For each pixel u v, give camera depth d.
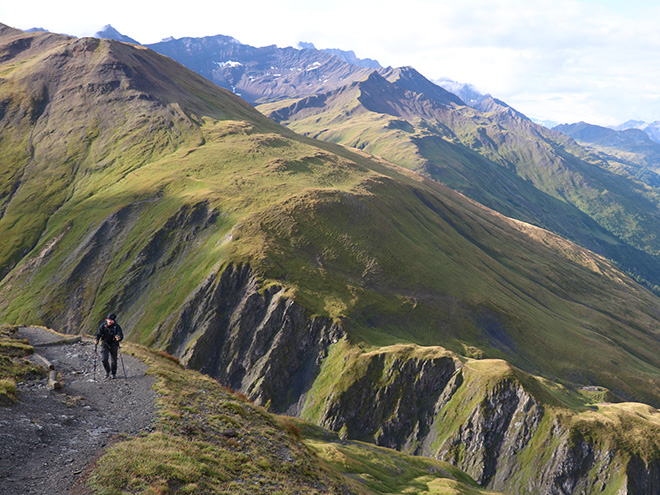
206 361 123.56
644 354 199.75
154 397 22.06
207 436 19.69
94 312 141.00
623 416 112.31
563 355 165.25
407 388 116.62
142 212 170.50
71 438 15.87
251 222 155.12
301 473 20.92
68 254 160.62
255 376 120.19
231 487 15.95
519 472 104.25
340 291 141.88
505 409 111.31
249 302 129.75
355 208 183.38
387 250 170.00
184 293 137.00
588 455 103.50
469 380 116.25
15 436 14.72
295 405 117.69
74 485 12.98
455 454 108.06
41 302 145.50
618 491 97.88
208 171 197.00
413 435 112.25
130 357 28.80
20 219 181.75
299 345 125.50
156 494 13.53
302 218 164.25
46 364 23.17
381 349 122.38
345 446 56.47
